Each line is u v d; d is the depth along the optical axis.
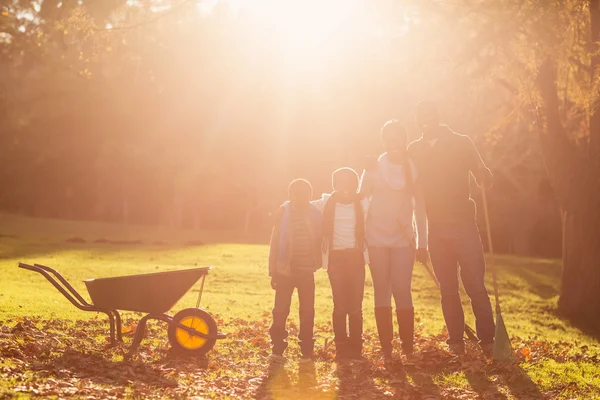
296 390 6.15
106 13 10.23
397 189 7.29
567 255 21.44
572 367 7.76
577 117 20.30
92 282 7.24
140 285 7.27
